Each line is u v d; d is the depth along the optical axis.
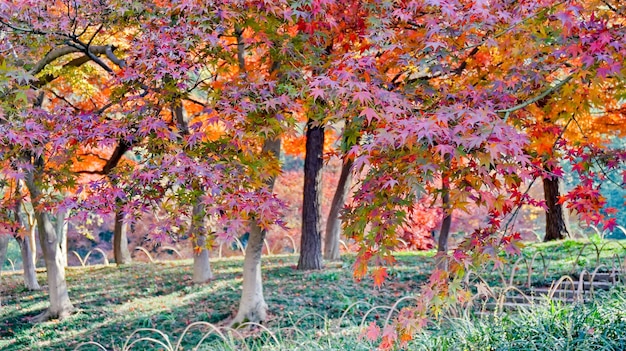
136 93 6.73
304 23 6.84
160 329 11.33
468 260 4.51
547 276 10.73
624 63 4.38
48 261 12.96
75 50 9.10
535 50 5.41
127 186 6.20
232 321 10.88
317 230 14.39
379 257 4.72
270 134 7.06
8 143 6.44
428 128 3.83
